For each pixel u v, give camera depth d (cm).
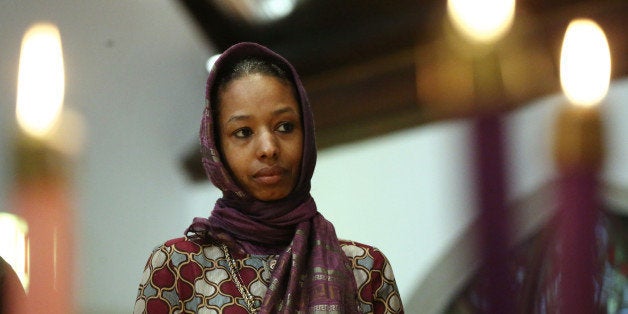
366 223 882
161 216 947
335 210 902
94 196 905
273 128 275
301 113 280
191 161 955
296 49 875
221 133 278
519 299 120
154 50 1022
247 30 941
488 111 122
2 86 826
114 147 968
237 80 277
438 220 844
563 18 651
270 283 266
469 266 121
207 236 280
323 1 835
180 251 277
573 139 134
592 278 136
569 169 134
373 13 816
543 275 373
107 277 882
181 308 271
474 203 120
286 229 283
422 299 869
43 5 930
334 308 264
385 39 779
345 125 813
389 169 833
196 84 1013
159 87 999
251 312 266
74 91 965
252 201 279
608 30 621
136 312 271
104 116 971
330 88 810
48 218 128
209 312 266
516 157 121
